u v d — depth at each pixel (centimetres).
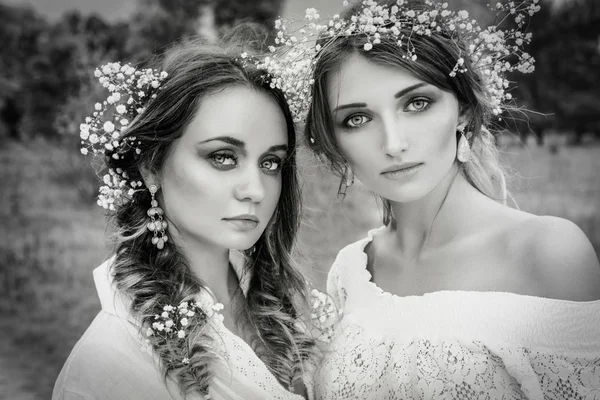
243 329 250
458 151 238
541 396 205
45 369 596
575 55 628
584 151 628
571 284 211
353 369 244
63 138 822
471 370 215
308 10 238
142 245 231
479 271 229
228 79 220
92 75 797
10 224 815
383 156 223
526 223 228
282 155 234
